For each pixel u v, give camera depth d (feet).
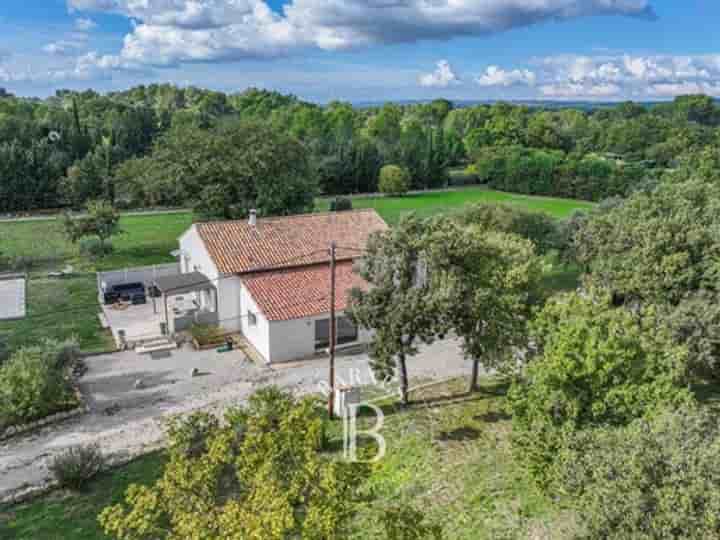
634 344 48.32
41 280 133.08
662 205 97.09
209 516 31.91
